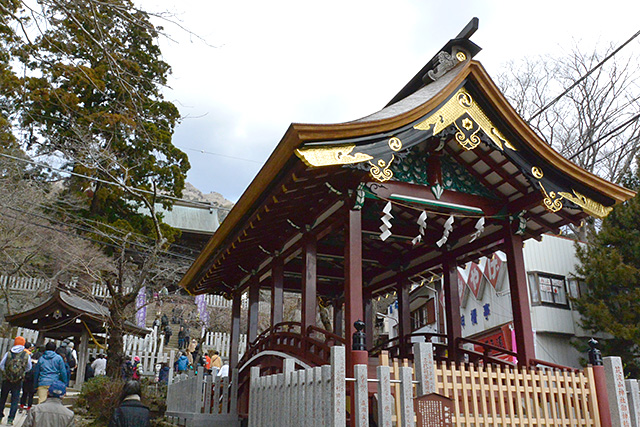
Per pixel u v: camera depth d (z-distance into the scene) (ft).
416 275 38.47
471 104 27.09
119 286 50.80
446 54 29.27
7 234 67.00
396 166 27.20
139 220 90.89
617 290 49.52
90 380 44.68
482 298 61.67
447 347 32.96
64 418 18.37
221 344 85.56
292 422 21.25
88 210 89.45
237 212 29.68
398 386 19.36
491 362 29.71
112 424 17.03
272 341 33.96
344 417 17.80
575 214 31.14
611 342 47.98
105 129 59.62
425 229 34.53
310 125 21.62
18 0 25.57
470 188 29.99
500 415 21.54
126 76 30.78
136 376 55.67
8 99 54.70
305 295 28.76
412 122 24.93
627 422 23.70
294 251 33.24
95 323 60.49
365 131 23.31
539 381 23.07
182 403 41.04
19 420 35.45
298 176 23.59
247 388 37.65
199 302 97.14
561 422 22.79
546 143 27.63
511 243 30.04
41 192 75.46
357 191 25.02
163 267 69.87
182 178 86.79
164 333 88.12
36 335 68.69
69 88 59.57
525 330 28.04
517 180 29.32
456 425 20.21
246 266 41.39
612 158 81.10
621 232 49.14
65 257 75.56
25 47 28.43
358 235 24.86
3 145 62.80
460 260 35.81
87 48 29.12
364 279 43.16
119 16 25.49
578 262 58.03
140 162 75.61
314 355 26.89
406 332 37.68
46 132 57.62
